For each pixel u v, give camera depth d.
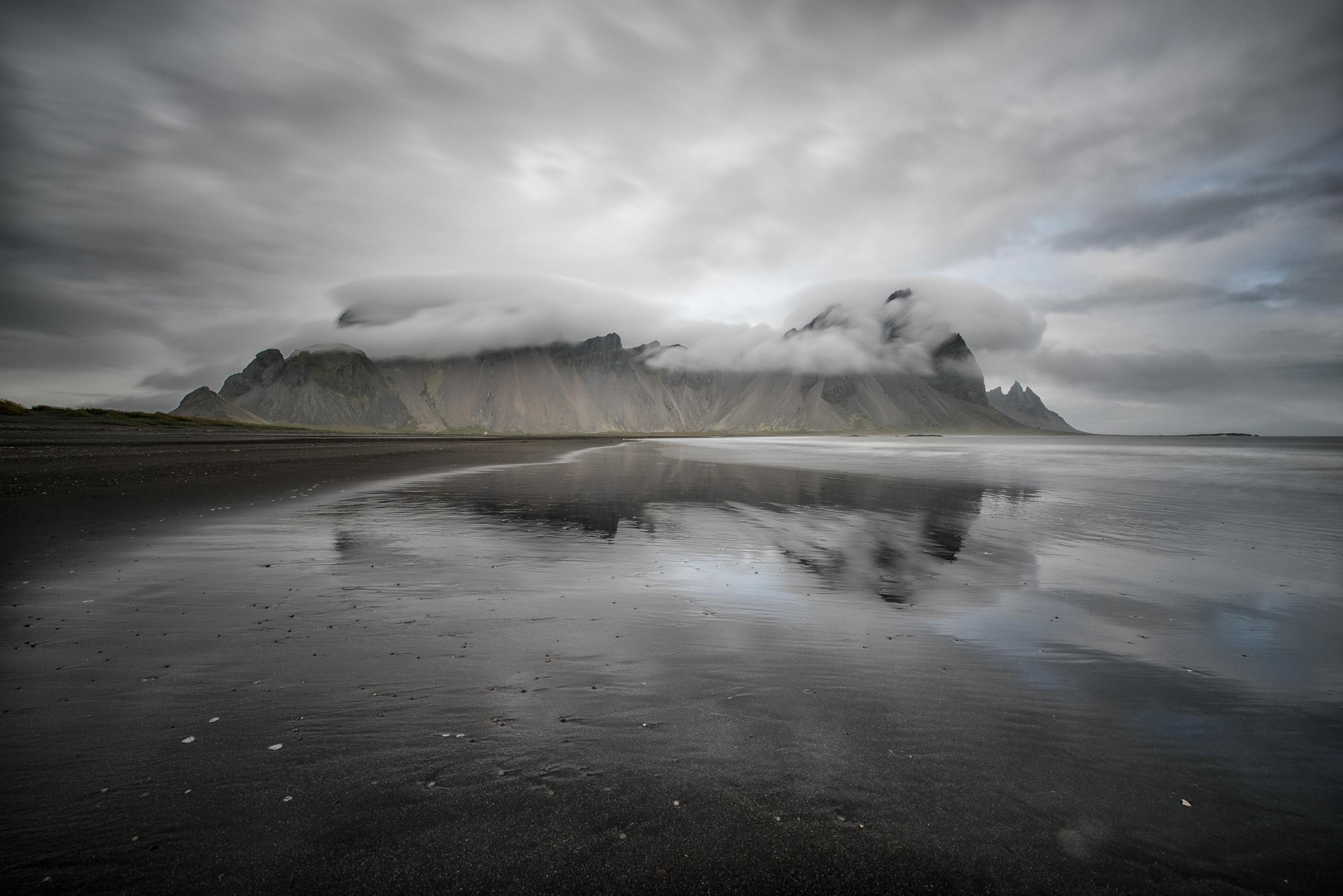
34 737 4.42
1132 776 4.32
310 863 3.19
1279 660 6.95
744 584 10.12
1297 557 13.39
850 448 99.31
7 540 11.71
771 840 3.48
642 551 12.79
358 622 7.45
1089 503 23.72
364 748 4.36
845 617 8.30
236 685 5.43
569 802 3.77
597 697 5.40
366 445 63.47
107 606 7.79
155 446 40.50
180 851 3.26
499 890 3.05
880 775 4.20
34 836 3.34
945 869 3.30
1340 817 3.90
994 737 4.84
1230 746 4.85
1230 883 3.26
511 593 9.08
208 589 8.75
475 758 4.25
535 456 53.69
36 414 67.44
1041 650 7.12
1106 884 3.22
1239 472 44.66
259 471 27.56
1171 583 10.78
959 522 18.09
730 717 5.05
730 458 58.25
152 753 4.23
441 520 16.08
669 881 3.14
